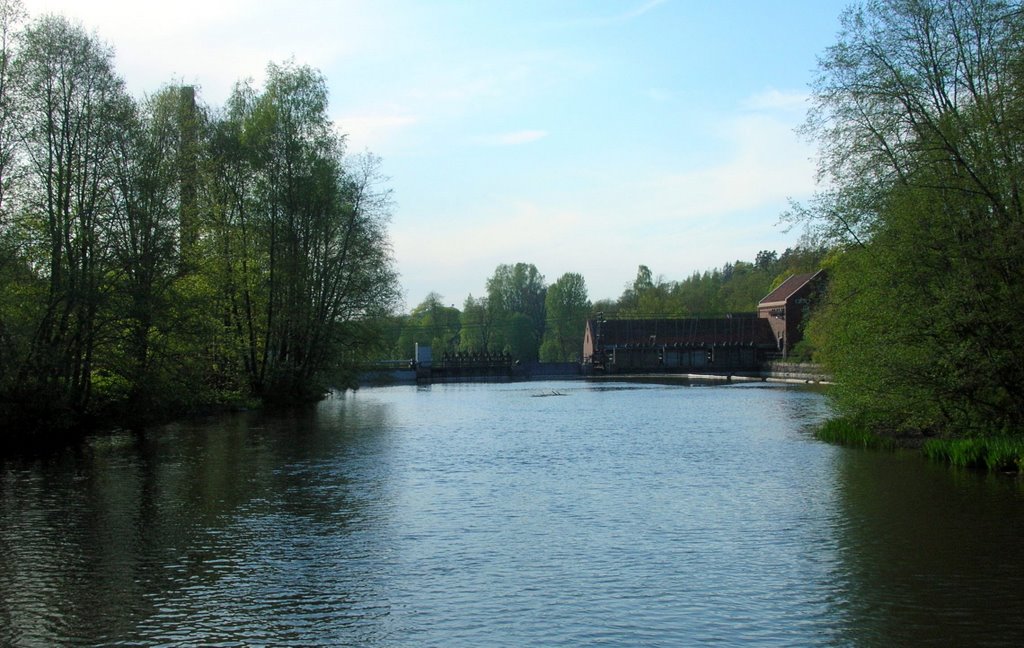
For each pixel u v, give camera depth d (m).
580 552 16.72
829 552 16.52
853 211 33.00
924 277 28.53
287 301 52.44
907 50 32.16
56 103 33.44
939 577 14.84
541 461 29.42
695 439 36.19
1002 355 27.11
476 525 19.12
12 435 31.92
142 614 13.28
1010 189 27.44
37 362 31.94
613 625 12.73
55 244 32.75
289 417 47.81
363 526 19.02
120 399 38.59
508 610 13.41
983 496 21.45
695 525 18.94
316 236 53.06
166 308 36.88
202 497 22.38
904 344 28.98
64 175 33.72
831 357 34.91
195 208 40.47
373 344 63.16
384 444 34.47
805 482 24.22
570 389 89.44
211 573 15.39
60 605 13.69
